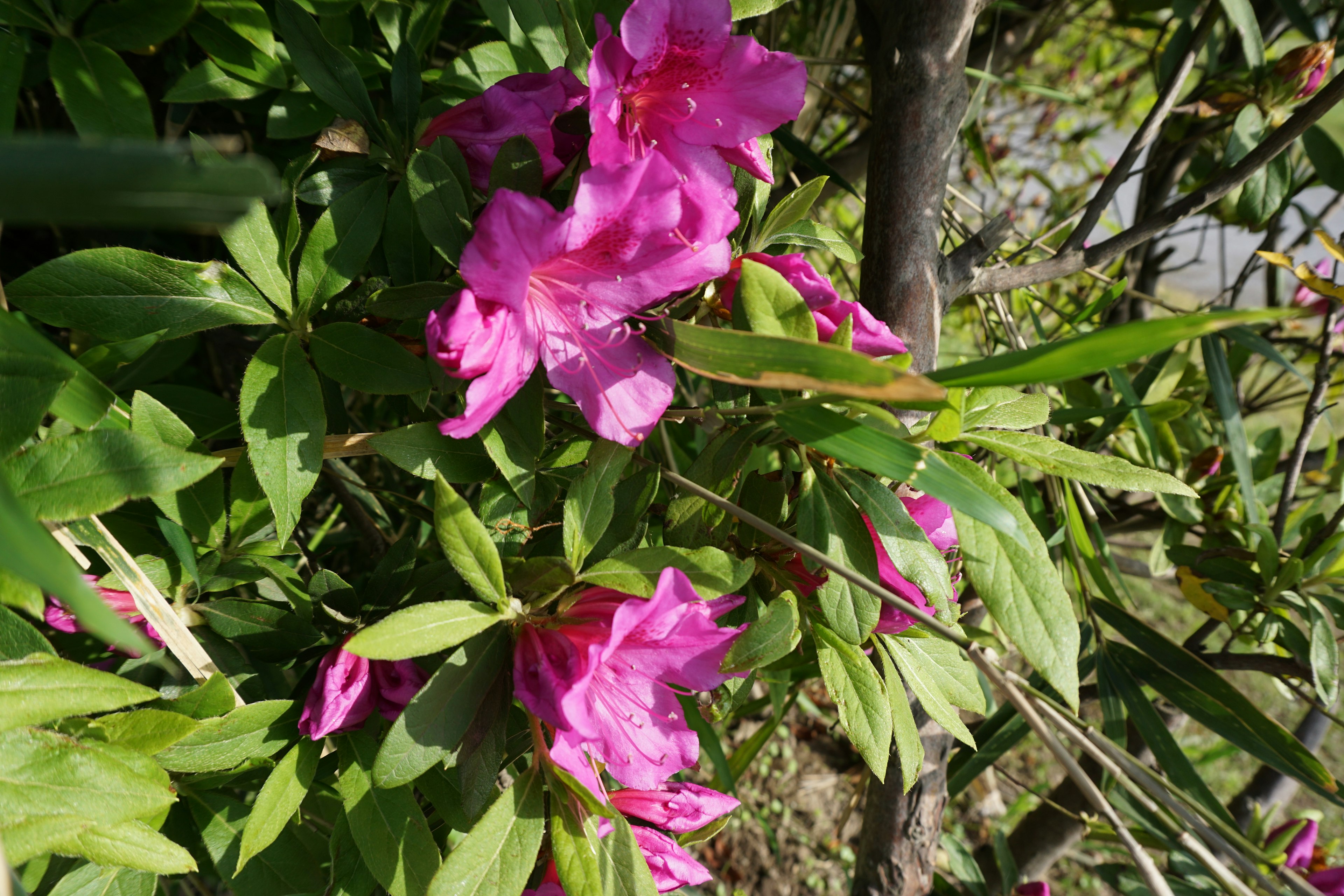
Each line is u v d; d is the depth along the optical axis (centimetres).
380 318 32
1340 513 48
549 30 36
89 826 25
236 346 45
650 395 29
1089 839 61
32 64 36
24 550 16
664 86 29
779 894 93
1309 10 57
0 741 24
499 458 29
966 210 96
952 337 106
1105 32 87
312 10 36
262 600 34
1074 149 113
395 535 52
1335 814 103
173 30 33
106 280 29
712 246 28
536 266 26
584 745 28
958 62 36
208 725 29
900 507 30
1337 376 72
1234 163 48
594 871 28
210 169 14
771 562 33
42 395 24
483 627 27
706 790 32
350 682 30
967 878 60
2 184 13
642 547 32
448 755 28
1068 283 91
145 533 34
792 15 63
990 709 56
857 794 48
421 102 36
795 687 66
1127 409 47
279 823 30
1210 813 31
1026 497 54
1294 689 54
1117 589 74
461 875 27
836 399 28
